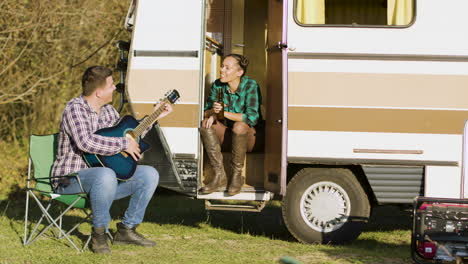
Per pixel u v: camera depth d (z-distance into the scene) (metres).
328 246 6.28
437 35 6.19
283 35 6.18
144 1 6.46
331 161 6.25
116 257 5.63
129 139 5.74
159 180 6.43
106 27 11.89
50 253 5.78
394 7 6.27
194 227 7.28
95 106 5.89
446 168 6.18
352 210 6.34
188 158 6.42
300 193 6.40
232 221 7.74
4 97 11.66
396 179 6.21
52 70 11.98
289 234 6.94
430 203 5.41
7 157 11.52
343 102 6.23
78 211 8.01
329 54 6.23
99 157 5.71
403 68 6.20
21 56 11.77
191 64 6.40
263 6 7.36
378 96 6.21
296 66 6.26
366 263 5.64
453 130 6.18
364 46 6.22
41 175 6.08
